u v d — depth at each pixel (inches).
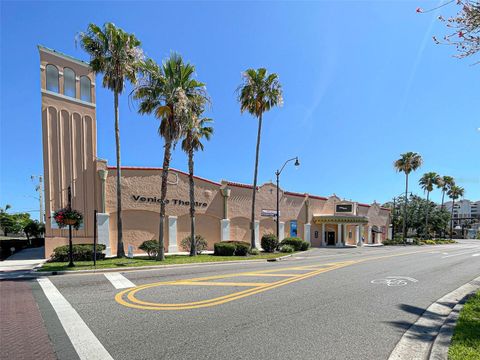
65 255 659.4
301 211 1491.1
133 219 918.4
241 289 380.8
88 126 853.8
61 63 820.0
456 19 223.3
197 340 211.3
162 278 465.4
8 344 204.7
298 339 215.5
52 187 781.9
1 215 2046.0
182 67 736.3
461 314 270.7
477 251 1229.7
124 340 211.0
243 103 1013.2
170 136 701.3
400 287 418.0
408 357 191.9
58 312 278.2
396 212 2945.4
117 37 710.5
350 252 1139.9
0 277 479.5
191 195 858.8
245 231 1211.2
